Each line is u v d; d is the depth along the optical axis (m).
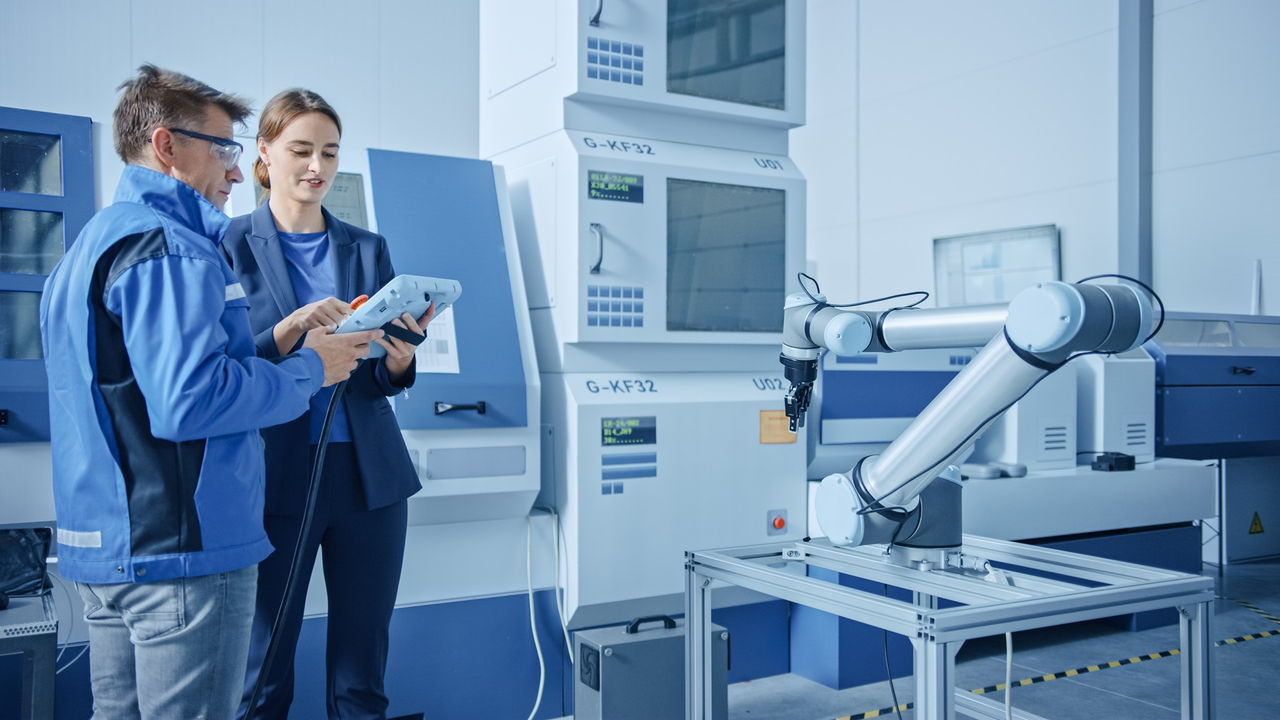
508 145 2.73
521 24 2.66
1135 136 4.73
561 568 2.44
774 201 2.72
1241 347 3.76
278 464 1.73
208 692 1.22
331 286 1.87
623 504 2.43
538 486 2.36
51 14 3.89
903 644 2.79
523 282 2.47
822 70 6.79
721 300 2.62
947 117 5.82
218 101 1.31
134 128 1.27
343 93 4.63
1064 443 3.23
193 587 1.20
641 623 2.37
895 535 1.56
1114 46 4.85
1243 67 4.38
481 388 2.27
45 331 1.23
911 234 6.10
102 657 1.26
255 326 1.76
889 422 2.92
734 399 2.61
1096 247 4.96
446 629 2.31
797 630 2.81
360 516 1.81
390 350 1.64
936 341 1.49
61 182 2.29
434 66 4.88
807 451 2.82
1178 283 4.66
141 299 1.15
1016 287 5.37
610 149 2.46
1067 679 2.83
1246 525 4.47
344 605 1.83
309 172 1.80
